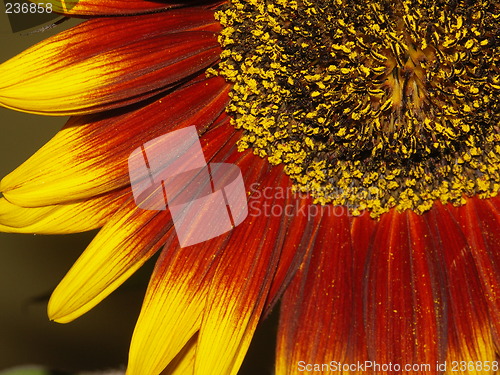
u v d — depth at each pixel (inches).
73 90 12.7
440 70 13.4
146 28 13.1
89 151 13.0
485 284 13.6
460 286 13.7
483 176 13.9
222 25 13.5
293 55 13.4
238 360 13.4
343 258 13.8
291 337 13.6
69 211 13.1
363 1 13.3
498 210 13.9
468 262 13.7
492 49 13.3
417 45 13.3
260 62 13.5
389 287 13.7
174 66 13.2
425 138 13.6
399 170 13.8
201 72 13.5
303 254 13.8
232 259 13.4
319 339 13.6
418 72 13.4
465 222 13.9
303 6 13.4
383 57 13.4
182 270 13.3
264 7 13.4
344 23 13.3
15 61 12.5
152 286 13.2
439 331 13.5
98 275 13.1
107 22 12.9
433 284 13.7
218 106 13.6
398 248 13.8
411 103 13.5
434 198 13.9
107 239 13.1
